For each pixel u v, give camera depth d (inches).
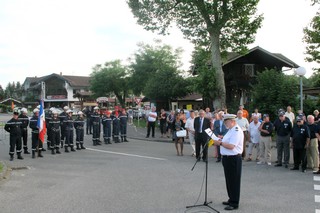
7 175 430.6
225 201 310.2
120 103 2662.4
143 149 695.1
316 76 1298.0
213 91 986.7
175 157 585.0
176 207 291.6
